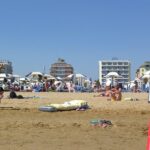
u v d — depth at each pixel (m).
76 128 17.02
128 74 171.00
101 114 22.56
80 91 66.19
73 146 13.11
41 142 13.76
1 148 12.66
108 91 42.97
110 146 13.20
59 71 182.75
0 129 16.64
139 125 17.98
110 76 66.62
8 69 163.88
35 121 19.22
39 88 64.88
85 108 25.38
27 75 87.81
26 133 15.67
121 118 20.84
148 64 145.12
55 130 16.47
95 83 74.75
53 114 22.59
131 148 12.91
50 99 36.25
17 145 13.19
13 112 23.53
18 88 63.81
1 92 31.33
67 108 24.59
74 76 85.31
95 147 12.98
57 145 13.25
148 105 28.53
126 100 35.56
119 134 15.59
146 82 68.00
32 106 27.47
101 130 16.52
